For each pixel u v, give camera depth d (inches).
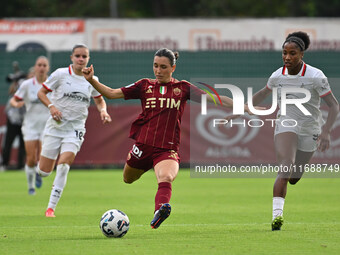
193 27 4276.6
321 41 4286.4
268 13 6117.1
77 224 1414.9
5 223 1432.1
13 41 4271.7
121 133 3085.6
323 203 1876.2
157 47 4271.7
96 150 3073.3
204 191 2282.2
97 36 4276.6
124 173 1277.1
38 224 1414.9
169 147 1195.9
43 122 2030.0
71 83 1565.0
